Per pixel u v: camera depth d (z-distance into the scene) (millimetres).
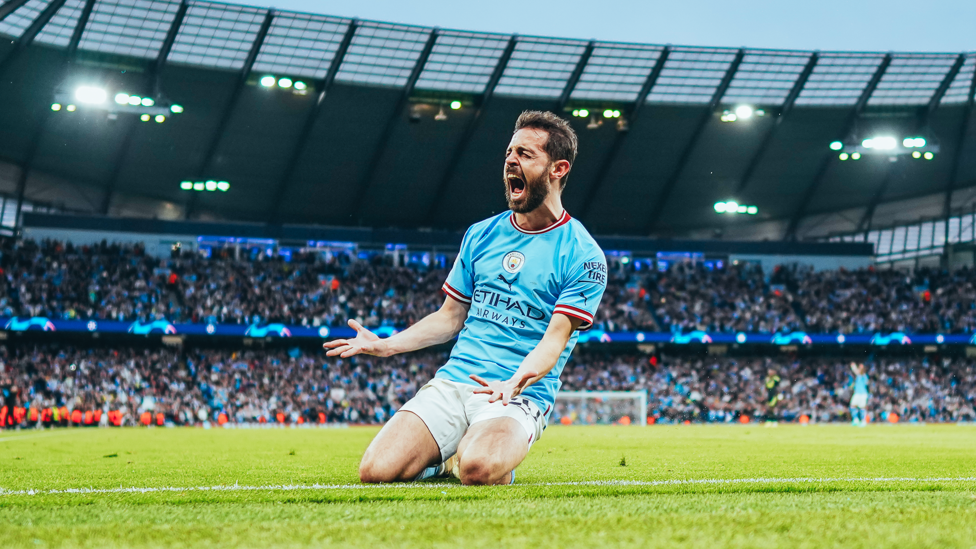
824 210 51531
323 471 7129
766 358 48156
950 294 48719
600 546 2592
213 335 42844
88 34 36844
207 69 39500
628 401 39281
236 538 2764
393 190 47781
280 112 42375
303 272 46688
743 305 48250
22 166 42812
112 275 43188
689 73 43188
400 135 44656
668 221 51156
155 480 6070
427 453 5113
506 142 45781
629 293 48469
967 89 44469
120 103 38406
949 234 52281
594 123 44375
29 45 36469
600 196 49312
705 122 45750
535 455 10656
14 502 4062
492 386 4566
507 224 5656
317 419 40219
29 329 39094
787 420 42875
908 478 6219
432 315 5809
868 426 33219
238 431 28531
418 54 40938
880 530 2930
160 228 46469
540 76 42812
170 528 2980
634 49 41781
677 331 45688
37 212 44719
